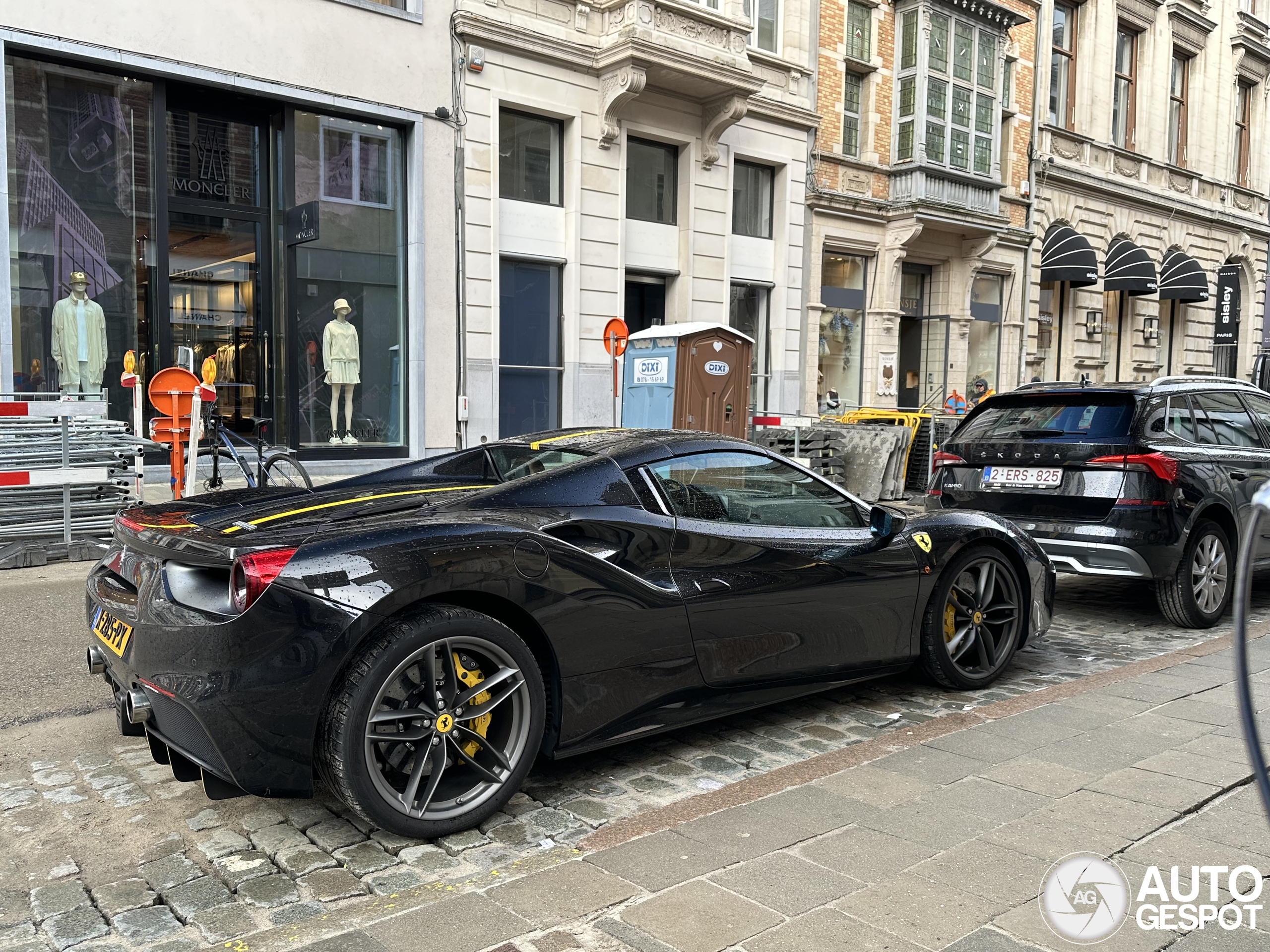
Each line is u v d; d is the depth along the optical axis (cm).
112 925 251
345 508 347
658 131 1553
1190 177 2772
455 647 301
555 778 360
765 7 1714
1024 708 428
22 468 757
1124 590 755
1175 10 2623
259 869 283
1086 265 2286
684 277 1630
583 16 1437
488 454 442
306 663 276
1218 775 343
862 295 1950
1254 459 649
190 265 1192
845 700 459
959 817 308
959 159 1989
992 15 1995
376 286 1337
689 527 370
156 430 933
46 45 1033
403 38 1281
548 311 1487
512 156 1427
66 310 1095
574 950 232
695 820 308
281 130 1229
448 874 279
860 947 232
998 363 2256
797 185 1783
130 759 373
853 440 1299
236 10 1155
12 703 438
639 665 343
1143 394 602
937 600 452
